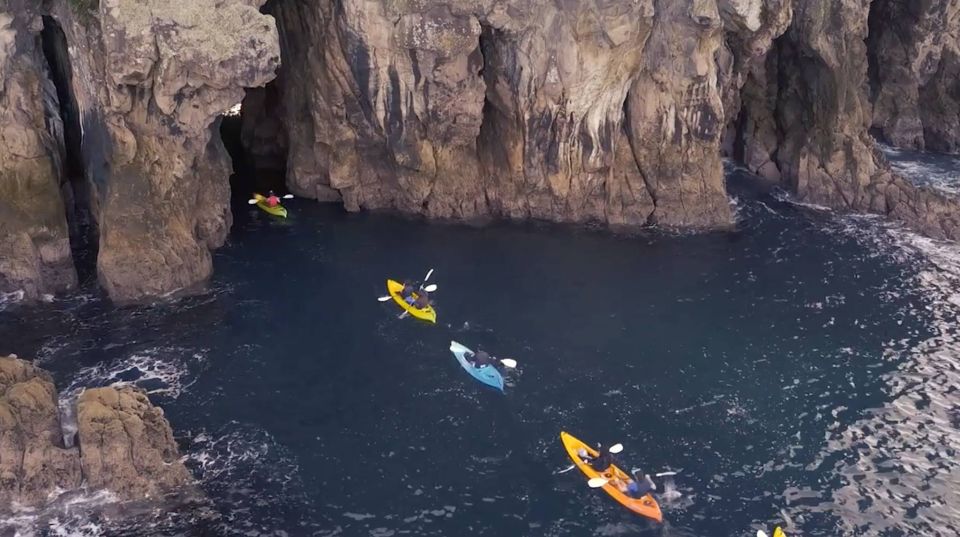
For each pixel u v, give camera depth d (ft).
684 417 99.25
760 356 110.93
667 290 126.31
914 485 89.97
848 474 91.25
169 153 118.62
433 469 90.17
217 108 117.39
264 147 167.73
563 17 133.28
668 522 84.38
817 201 157.89
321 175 151.33
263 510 83.71
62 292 118.11
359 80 137.80
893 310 122.42
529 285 126.41
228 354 107.04
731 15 140.15
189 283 121.49
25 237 114.32
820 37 152.76
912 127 185.37
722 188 148.97
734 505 86.74
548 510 85.30
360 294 121.70
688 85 141.28
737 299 124.26
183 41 109.09
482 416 98.27
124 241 116.57
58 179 121.29
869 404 102.32
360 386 102.42
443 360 107.76
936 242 143.54
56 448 84.07
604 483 87.30
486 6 130.11
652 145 145.89
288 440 93.25
